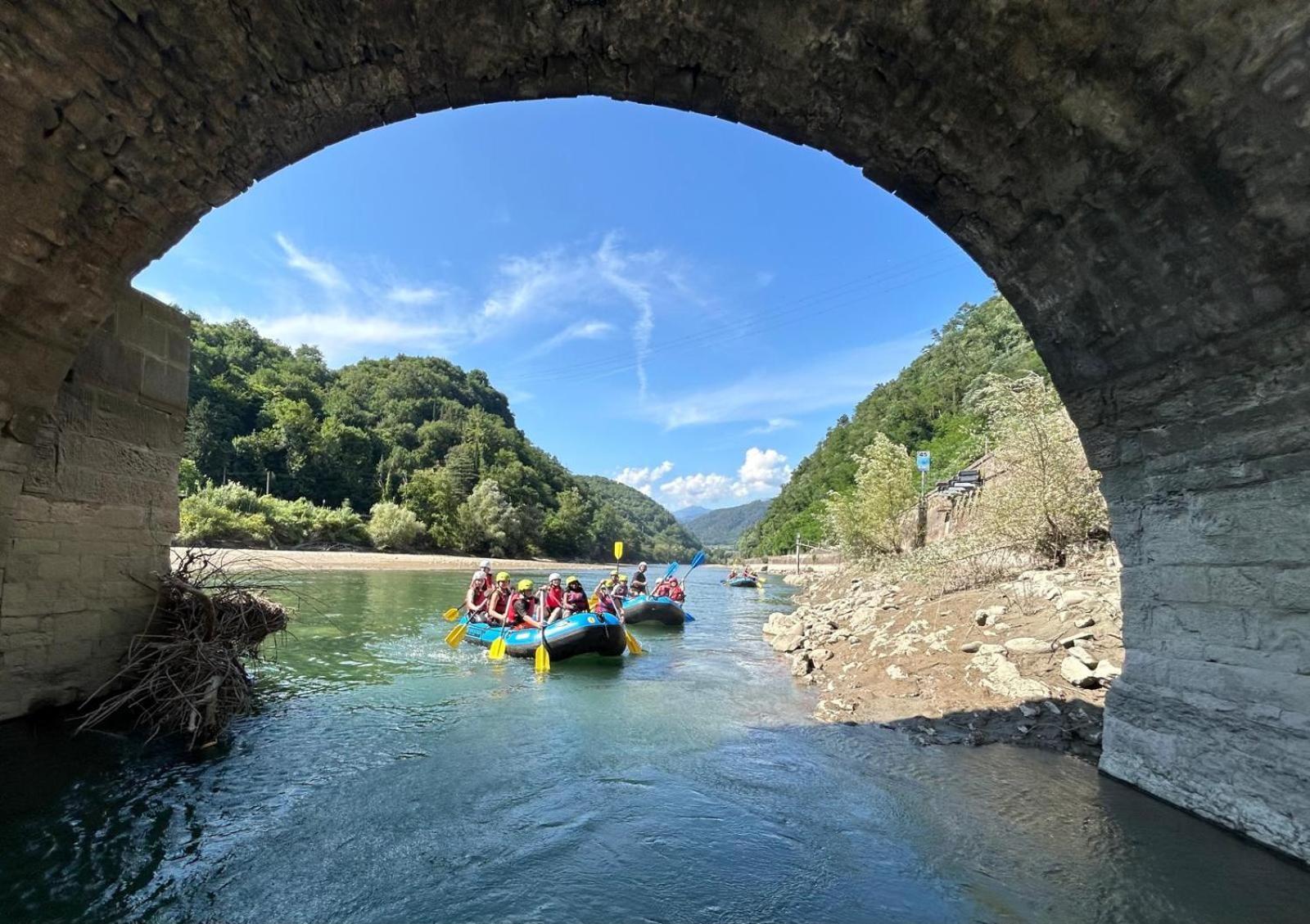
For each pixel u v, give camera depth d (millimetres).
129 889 3482
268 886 3568
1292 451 3486
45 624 5402
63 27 3123
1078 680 6184
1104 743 4879
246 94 3742
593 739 6098
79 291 4238
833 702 7082
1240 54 2795
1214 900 3307
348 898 3480
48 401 4535
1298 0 2547
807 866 3799
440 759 5539
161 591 6391
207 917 3271
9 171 3512
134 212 4086
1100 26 3041
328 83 3836
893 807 4492
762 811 4500
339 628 13484
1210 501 4020
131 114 3580
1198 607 4125
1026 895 3439
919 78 3666
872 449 21500
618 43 3760
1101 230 3867
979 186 4176
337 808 4559
